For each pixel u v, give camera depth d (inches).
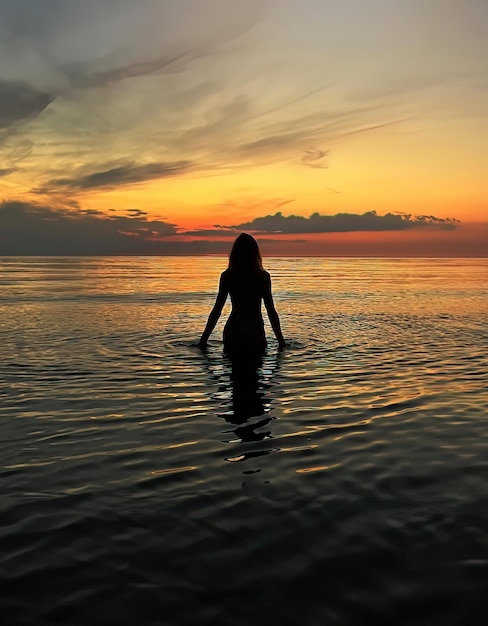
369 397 203.6
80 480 123.9
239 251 299.9
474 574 85.1
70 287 893.2
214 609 77.2
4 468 131.2
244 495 115.6
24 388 216.4
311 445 148.7
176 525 101.8
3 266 2330.2
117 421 171.6
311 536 97.5
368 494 116.0
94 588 82.0
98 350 305.9
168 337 354.3
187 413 181.3
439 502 111.8
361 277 1352.1
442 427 165.9
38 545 94.5
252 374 243.6
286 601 78.8
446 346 325.1
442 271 1872.5
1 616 75.4
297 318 465.1
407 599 79.1
